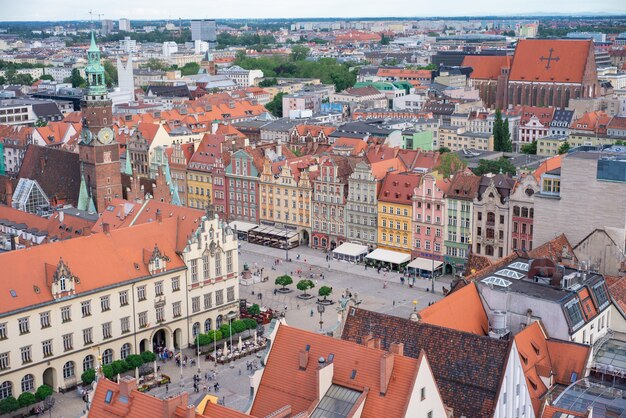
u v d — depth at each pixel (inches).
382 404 3804.1
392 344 4001.0
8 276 5930.1
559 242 6663.4
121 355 6555.1
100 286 6314.0
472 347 4387.3
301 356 4055.1
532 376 4608.8
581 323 4997.5
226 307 7303.2
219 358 6712.6
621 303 5615.2
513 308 5068.9
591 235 6382.9
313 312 7829.7
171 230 7057.1
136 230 6830.7
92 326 6309.1
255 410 4084.6
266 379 4136.3
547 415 4286.4
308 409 3870.6
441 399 4005.9
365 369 3919.8
